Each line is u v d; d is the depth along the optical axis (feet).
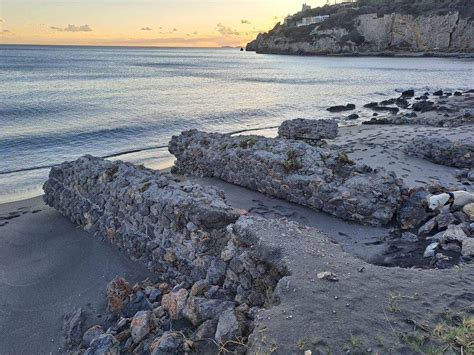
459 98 132.16
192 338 17.90
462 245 23.90
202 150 47.65
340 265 19.40
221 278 22.66
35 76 215.31
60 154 70.38
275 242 21.08
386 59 443.73
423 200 31.09
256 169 40.37
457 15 444.96
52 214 39.24
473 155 47.50
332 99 152.56
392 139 65.82
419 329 14.89
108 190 32.17
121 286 23.81
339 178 34.32
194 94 163.63
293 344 14.47
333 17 570.05
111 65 355.77
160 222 27.14
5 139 76.89
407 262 24.95
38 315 24.30
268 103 139.95
